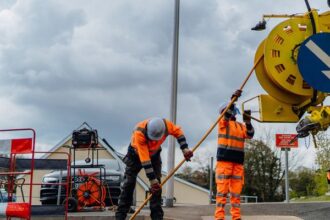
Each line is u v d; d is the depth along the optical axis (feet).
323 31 23.31
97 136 42.88
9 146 29.25
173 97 42.01
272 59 22.90
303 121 22.48
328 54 21.70
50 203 45.42
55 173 46.26
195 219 33.19
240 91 25.95
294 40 23.09
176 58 42.52
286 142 51.31
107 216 34.86
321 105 23.43
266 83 23.62
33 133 28.94
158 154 27.07
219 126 29.81
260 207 38.19
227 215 34.96
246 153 142.51
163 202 45.14
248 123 29.22
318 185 87.86
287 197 50.67
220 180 29.45
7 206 27.81
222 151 29.60
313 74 21.63
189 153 26.40
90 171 46.14
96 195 41.78
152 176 25.63
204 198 139.44
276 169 141.59
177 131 26.55
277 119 23.77
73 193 41.83
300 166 147.74
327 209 35.96
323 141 79.82
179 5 43.06
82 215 35.96
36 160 36.55
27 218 27.48
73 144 42.50
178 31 42.80
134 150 27.14
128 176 27.22
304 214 34.53
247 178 141.69
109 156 90.43
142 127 25.94
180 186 140.97
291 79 22.89
